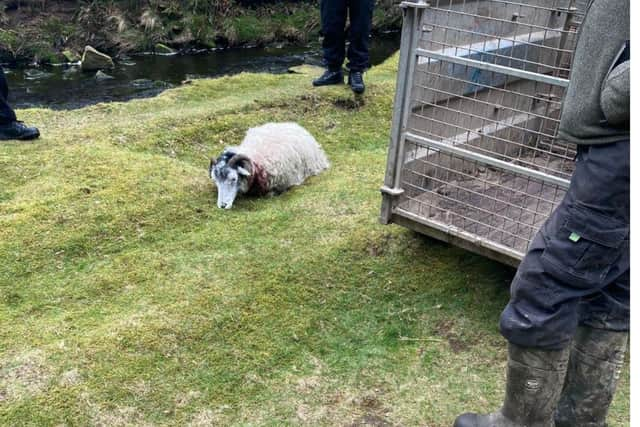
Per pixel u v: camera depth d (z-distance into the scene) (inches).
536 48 154.2
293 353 114.7
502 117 153.6
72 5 469.4
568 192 75.8
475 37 135.7
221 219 160.4
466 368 113.2
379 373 111.5
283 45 511.5
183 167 188.1
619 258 74.5
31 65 415.8
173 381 105.3
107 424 96.0
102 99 339.0
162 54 461.1
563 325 75.9
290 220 160.2
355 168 200.1
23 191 165.3
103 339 112.0
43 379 102.6
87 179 173.0
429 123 133.5
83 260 140.1
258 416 100.5
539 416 83.1
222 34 493.4
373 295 131.4
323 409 102.8
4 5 446.6
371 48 503.2
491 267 140.5
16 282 130.6
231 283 131.3
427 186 141.9
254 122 229.5
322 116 241.3
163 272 135.6
